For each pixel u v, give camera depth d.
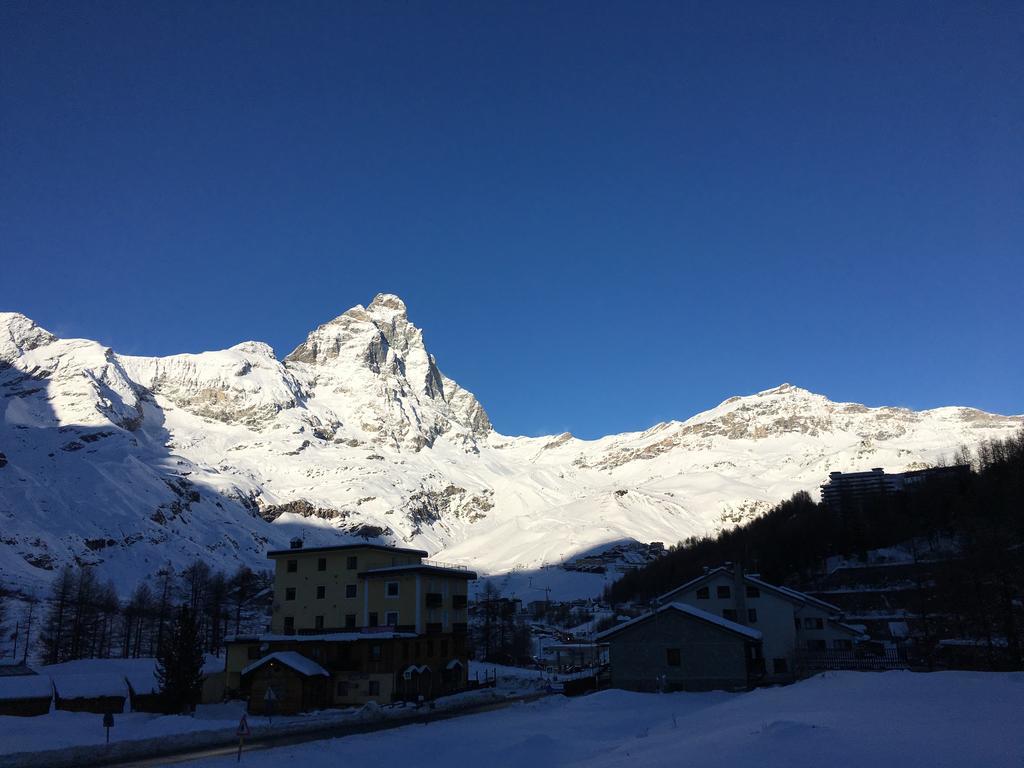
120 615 165.12
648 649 68.62
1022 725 24.89
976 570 70.00
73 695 65.00
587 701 61.09
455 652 88.25
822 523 157.88
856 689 39.31
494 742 42.47
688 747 28.38
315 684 70.00
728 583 82.12
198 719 60.25
